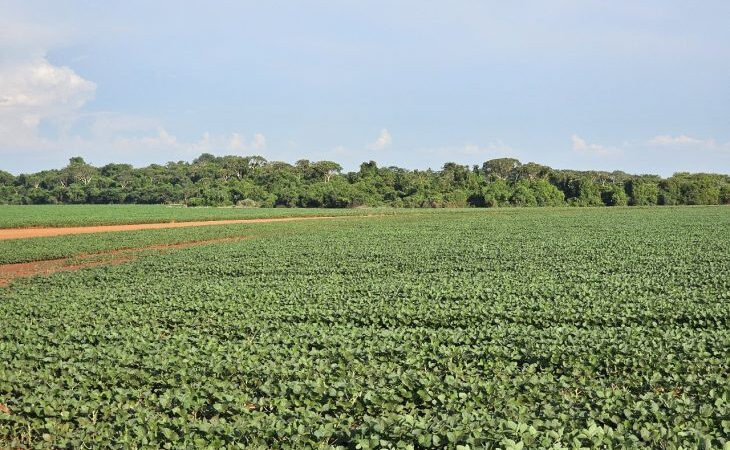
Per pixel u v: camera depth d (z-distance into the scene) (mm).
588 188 136750
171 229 68688
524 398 11766
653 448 9477
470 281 27312
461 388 12242
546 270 31266
